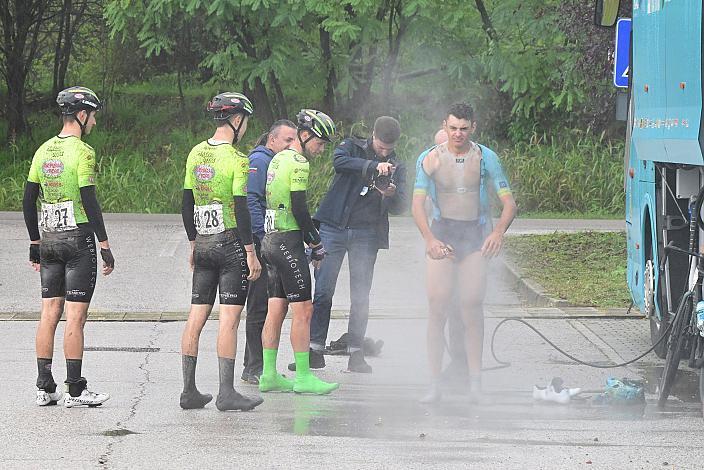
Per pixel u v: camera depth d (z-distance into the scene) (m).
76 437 18.66
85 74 85.44
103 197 66.31
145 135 78.31
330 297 25.69
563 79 69.06
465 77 72.88
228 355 20.91
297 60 72.75
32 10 78.19
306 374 22.69
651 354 27.05
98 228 21.34
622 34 28.36
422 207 21.61
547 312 32.78
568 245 45.69
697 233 21.16
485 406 21.41
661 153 23.12
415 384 23.83
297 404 21.61
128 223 58.88
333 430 19.23
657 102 23.50
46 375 21.31
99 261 43.44
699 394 22.31
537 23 69.25
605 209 66.19
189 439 18.52
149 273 40.62
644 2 24.98
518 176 67.06
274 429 19.28
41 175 21.56
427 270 21.69
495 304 35.09
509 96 76.75
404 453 17.52
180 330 30.31
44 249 21.48
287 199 22.38
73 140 21.50
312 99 79.75
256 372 24.02
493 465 16.81
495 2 73.00
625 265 40.69
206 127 79.62
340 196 25.58
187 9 67.38
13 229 54.44
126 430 19.22
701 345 20.27
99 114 80.06
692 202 21.25
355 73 75.31
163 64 84.38
